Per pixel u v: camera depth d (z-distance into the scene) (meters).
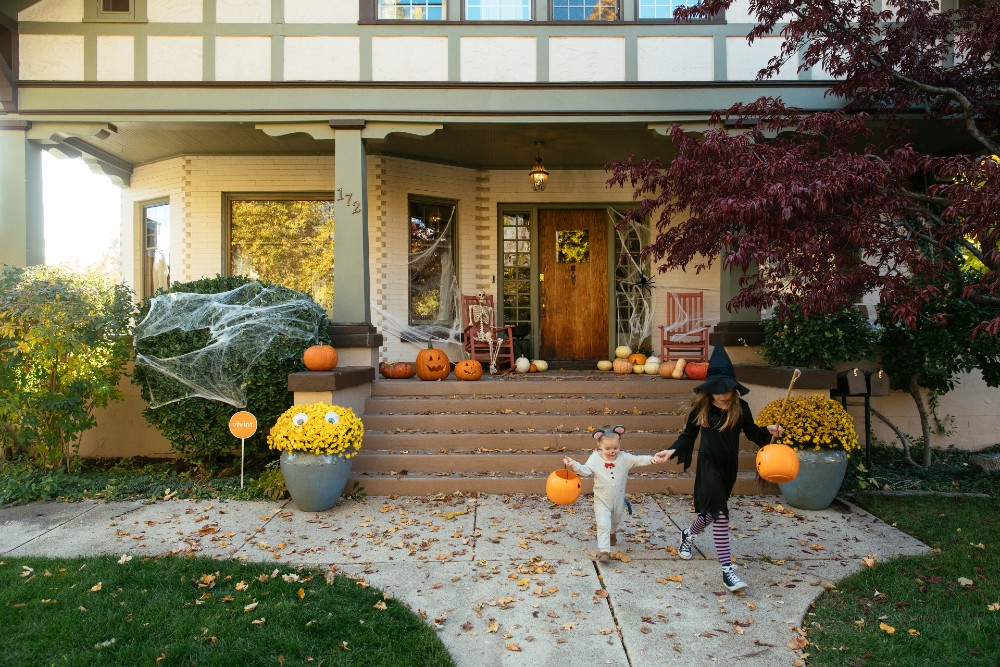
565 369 9.52
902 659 2.92
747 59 7.20
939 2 7.25
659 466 5.88
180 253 8.93
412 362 8.77
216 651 2.91
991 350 6.03
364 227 7.13
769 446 3.99
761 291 5.01
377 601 3.47
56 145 7.69
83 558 4.02
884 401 7.42
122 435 7.19
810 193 3.98
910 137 7.45
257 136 8.09
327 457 5.04
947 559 4.01
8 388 5.91
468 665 2.90
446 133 7.94
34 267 6.48
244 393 6.00
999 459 6.50
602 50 7.23
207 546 4.32
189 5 7.15
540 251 9.75
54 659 2.86
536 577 3.82
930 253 5.16
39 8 7.05
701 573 3.89
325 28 7.19
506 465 5.86
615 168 5.46
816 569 3.95
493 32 7.23
